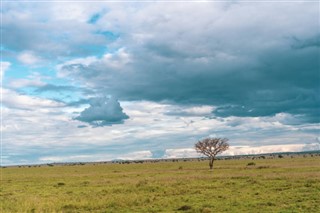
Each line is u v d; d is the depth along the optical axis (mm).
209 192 39844
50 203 33969
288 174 56688
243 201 32844
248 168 84312
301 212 27156
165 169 99625
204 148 95062
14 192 46969
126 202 34188
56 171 118562
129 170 103688
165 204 33000
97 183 56188
